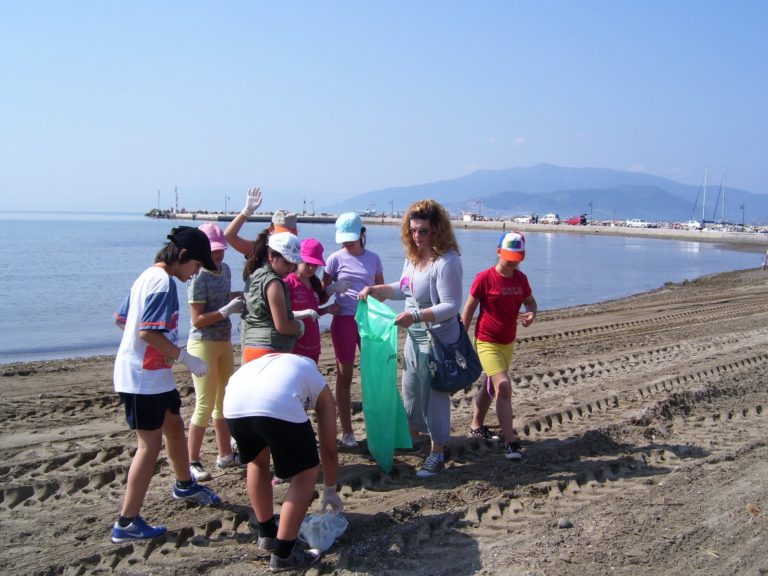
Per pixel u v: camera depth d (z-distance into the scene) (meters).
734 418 7.20
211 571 4.09
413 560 4.21
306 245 5.59
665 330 13.76
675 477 5.48
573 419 7.12
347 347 6.05
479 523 4.72
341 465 5.75
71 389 8.63
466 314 6.04
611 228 99.69
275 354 4.31
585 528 4.61
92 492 5.24
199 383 5.39
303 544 4.38
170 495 5.11
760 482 5.38
